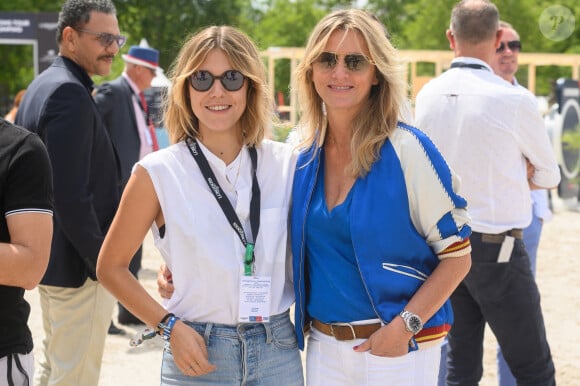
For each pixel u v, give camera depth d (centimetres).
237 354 278
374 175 277
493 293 397
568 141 1357
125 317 686
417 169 275
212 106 283
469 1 415
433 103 406
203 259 275
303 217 286
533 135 393
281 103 1952
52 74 417
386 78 282
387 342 273
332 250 282
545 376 406
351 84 284
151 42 3078
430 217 276
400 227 275
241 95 285
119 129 673
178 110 292
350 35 283
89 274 410
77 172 398
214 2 3145
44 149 271
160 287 293
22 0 3138
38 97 408
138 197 277
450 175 278
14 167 263
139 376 564
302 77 299
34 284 264
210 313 278
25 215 262
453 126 399
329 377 289
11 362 266
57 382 418
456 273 281
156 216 284
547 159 398
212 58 282
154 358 605
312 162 292
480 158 393
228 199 283
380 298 276
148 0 3056
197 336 273
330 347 288
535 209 477
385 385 279
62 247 408
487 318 406
